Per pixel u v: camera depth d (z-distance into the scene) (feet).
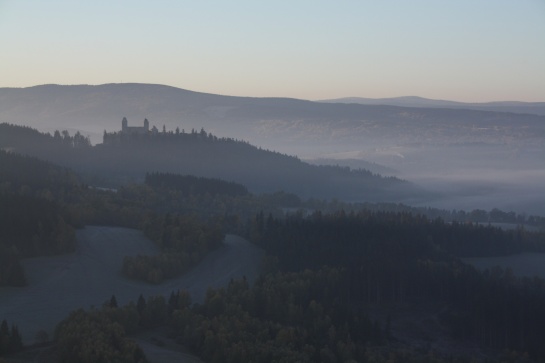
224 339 495.00
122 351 462.60
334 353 512.63
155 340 523.70
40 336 507.30
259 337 516.73
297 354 486.38
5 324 492.13
